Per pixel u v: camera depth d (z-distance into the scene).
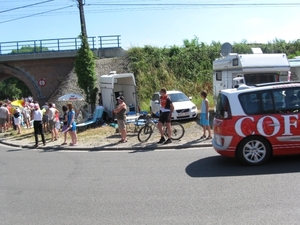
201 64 28.17
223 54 16.70
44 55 30.34
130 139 12.93
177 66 27.83
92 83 22.41
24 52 31.84
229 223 4.68
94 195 6.39
